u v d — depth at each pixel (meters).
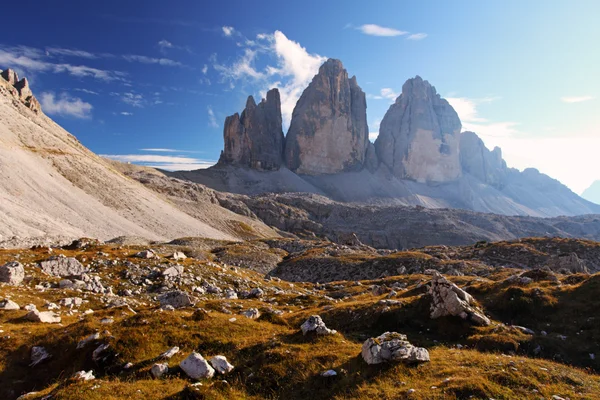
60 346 21.30
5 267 37.06
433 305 27.69
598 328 24.62
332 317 30.03
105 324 23.48
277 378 17.42
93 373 18.59
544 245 104.31
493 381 16.02
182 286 45.28
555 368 18.41
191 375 17.28
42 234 100.50
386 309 28.39
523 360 19.33
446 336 25.23
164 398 14.96
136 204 186.62
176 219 193.12
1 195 117.50
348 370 17.73
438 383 15.96
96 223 142.12
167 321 23.53
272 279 66.94
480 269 84.25
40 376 19.41
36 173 154.00
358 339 25.06
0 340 22.09
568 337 24.47
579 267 71.19
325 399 15.78
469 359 19.16
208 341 21.66
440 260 94.50
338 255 118.75
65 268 44.28
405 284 58.06
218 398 15.23
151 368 17.70
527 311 28.61
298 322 28.56
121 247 67.12
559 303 28.72
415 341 24.20
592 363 21.45
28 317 26.66
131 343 20.45
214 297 43.81
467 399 14.52
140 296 40.75
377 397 15.13
